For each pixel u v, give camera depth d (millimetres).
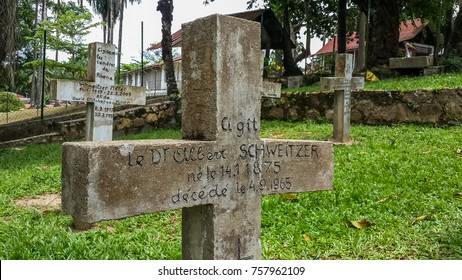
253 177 3156
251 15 21484
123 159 2541
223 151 2963
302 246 4102
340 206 5152
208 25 2908
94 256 3852
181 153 2771
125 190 2555
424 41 31719
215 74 2887
